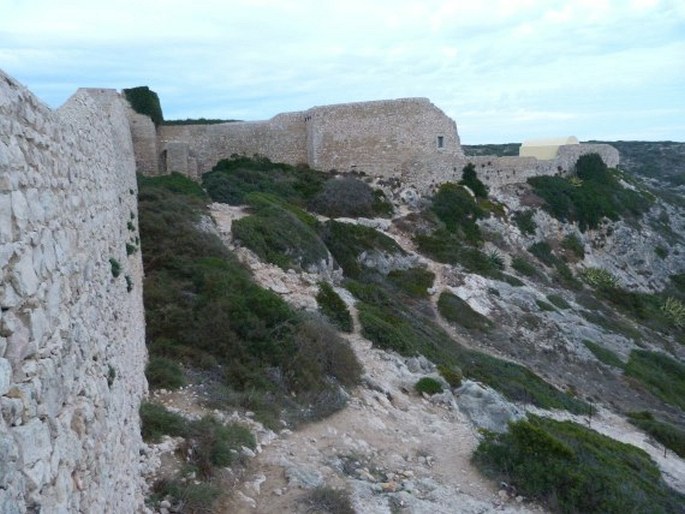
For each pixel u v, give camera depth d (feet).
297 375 52.44
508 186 163.73
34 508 11.03
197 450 34.78
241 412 43.80
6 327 10.95
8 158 12.19
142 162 128.88
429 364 69.00
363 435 48.08
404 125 151.33
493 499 43.04
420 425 53.36
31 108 14.89
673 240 179.93
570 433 62.85
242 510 32.45
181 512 29.17
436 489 41.91
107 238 27.58
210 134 142.72
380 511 36.70
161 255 65.82
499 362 85.15
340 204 129.59
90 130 26.94
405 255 115.55
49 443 12.23
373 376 60.44
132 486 24.82
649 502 48.16
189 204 88.28
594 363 101.09
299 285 75.46
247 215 95.09
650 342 124.88
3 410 10.29
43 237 13.94
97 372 18.58
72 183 19.01
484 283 114.93
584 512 43.86
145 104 130.93
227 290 59.21
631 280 159.84
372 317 73.56
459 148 161.07
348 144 149.59
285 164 146.30
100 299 21.68
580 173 187.83
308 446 43.09
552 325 107.34
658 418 87.61
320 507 34.42
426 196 145.69
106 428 18.75
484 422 58.44
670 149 398.21
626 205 180.24
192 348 51.11
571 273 145.59
